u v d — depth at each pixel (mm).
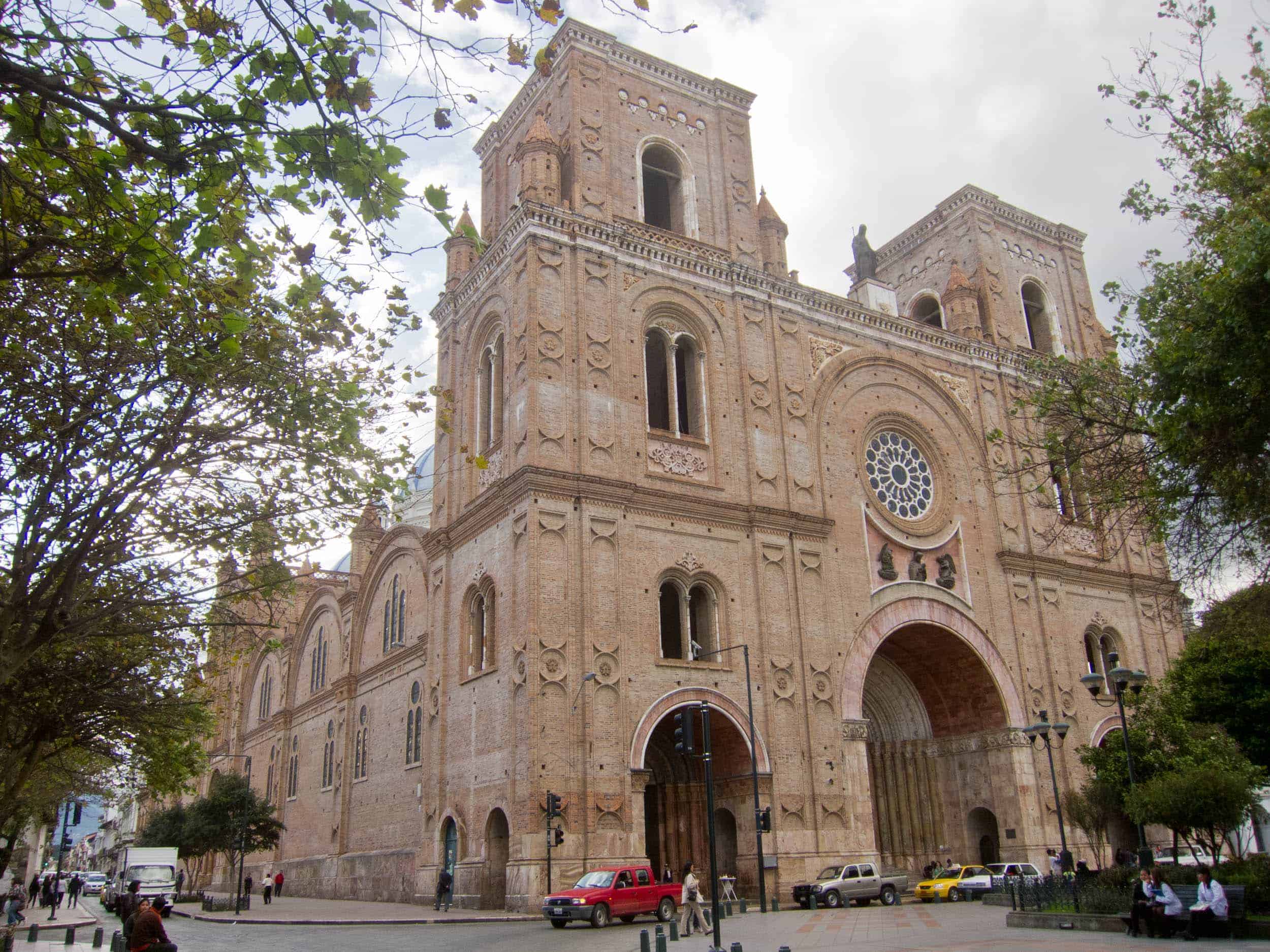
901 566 47312
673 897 32906
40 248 12195
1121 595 54781
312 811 62188
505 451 40875
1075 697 50219
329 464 19594
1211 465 20562
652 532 40406
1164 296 22156
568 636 37031
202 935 34156
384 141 11062
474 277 46844
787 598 42719
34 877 87688
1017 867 41250
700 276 46031
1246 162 20766
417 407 20203
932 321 62781
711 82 51781
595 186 45531
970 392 53969
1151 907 23562
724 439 44031
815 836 39781
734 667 40281
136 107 10250
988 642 48344
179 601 20438
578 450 39781
